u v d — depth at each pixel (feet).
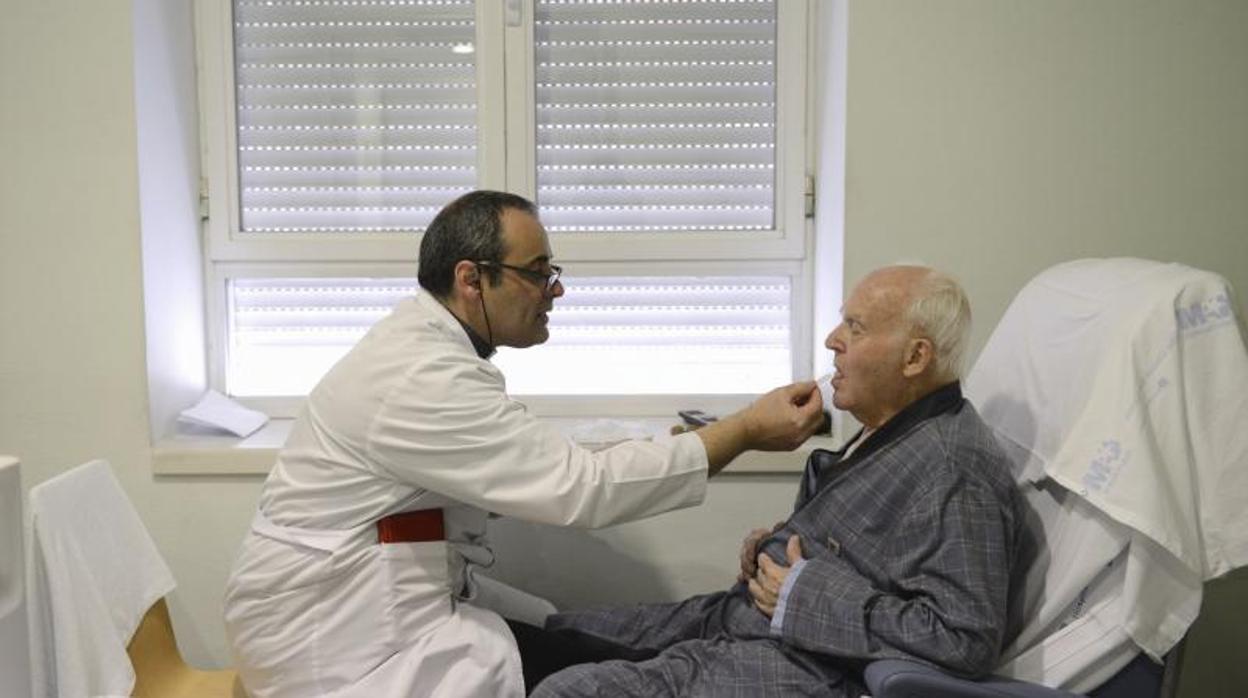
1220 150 6.88
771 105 7.98
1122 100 6.86
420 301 5.48
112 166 6.90
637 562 7.22
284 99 7.95
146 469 7.09
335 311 8.18
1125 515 4.29
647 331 8.22
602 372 8.23
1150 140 6.88
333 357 8.23
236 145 7.91
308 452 5.29
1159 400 4.40
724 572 7.21
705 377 8.24
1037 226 6.95
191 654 7.22
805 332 8.07
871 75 6.84
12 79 6.84
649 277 8.09
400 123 7.97
